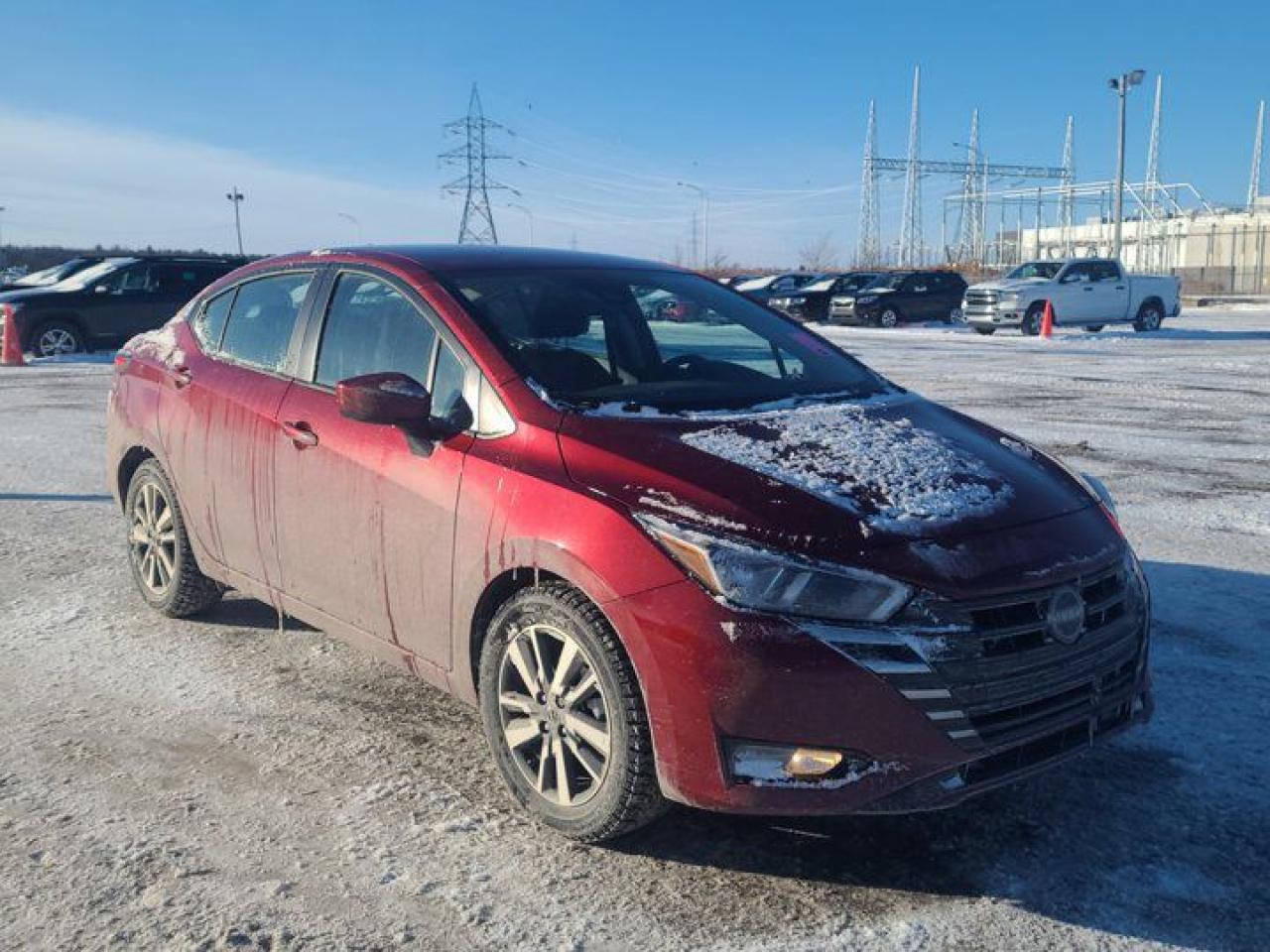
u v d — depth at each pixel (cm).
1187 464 884
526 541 324
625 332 413
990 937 282
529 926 288
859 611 287
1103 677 318
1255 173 7781
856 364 459
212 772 374
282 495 426
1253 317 3503
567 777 327
